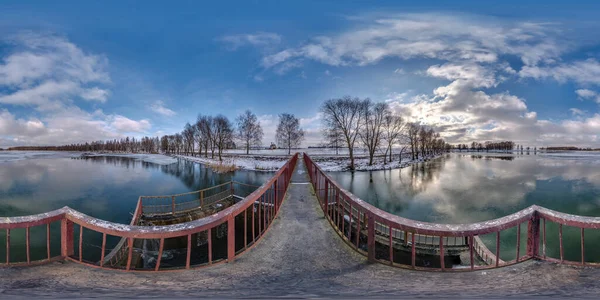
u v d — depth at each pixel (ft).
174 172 129.70
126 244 33.91
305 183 46.42
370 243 15.70
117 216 59.67
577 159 258.37
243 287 12.17
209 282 12.84
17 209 64.69
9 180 106.42
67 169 147.02
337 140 146.30
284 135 232.94
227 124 194.39
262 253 17.25
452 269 13.55
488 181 105.29
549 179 111.24
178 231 13.99
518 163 198.80
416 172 130.21
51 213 14.33
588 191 86.28
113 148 501.15
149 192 83.20
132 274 13.55
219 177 105.09
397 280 12.92
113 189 88.12
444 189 89.40
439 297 10.59
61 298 10.53
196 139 243.60
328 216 24.91
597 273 12.09
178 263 37.17
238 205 17.17
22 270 13.20
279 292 11.52
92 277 12.96
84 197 76.79
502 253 41.96
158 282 12.68
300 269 14.84
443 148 415.85
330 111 146.30
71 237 15.06
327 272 14.38
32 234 47.16
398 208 67.87
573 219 12.77
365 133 147.54
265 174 110.42
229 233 15.98
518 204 70.95
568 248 44.39
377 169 134.41
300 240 19.62
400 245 33.68
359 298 10.63
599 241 46.42
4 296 10.64
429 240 35.06
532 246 14.11
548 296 10.34
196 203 52.65
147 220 43.32
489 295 10.68
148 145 435.94
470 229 13.28
